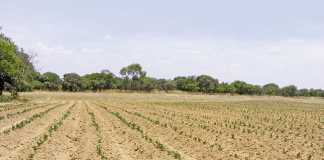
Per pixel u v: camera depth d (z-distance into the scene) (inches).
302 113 2787.9
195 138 1219.9
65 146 1012.5
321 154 1023.0
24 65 3663.9
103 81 6786.4
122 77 7637.8
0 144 1022.4
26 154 896.3
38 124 1510.8
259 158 932.0
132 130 1397.6
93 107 2755.9
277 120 2114.9
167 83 7519.7
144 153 942.4
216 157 923.4
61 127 1429.6
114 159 861.2
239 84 7765.8
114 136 1224.8
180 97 5762.8
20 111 2108.8
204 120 1983.3
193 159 891.4
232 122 1894.7
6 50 3225.9
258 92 7834.6
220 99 5418.3
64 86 6171.3
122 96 5502.0
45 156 878.4
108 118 1855.3
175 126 1604.3
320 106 3941.9
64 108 2529.5
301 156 979.9
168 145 1083.3
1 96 3240.7
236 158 919.0
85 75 7588.6
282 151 1047.6
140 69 7632.9
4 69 3198.8
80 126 1477.6
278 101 5128.0
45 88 5905.5
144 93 6628.9
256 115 2470.5
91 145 1039.6
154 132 1363.2
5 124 1494.8
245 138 1304.1
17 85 3511.3
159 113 2374.5
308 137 1389.0
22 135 1199.6
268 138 1322.6
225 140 1234.0
